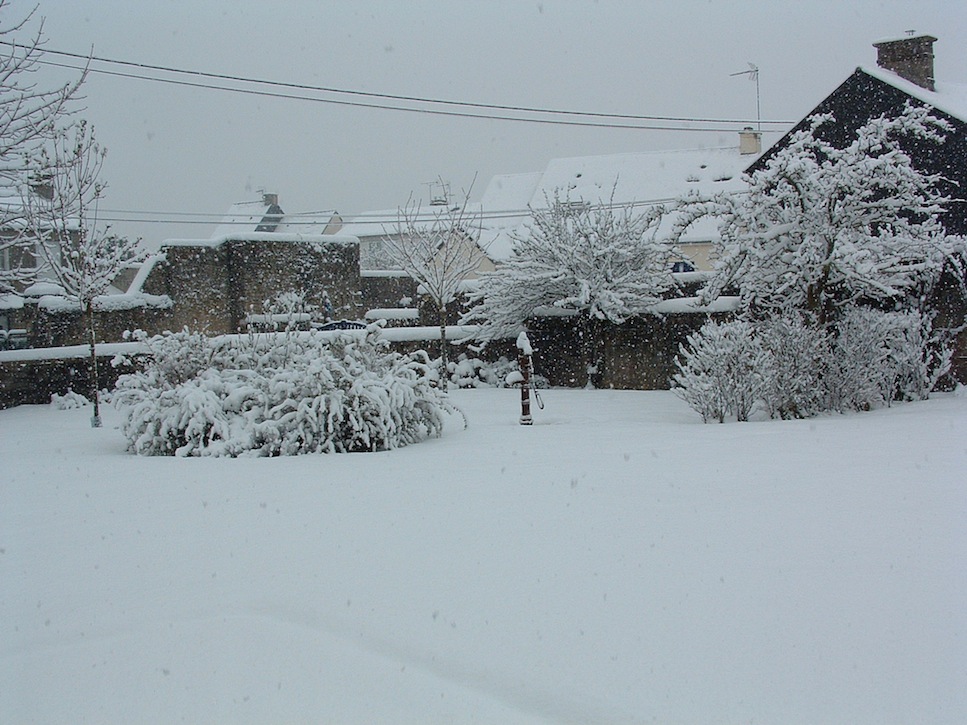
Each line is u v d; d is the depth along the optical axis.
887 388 13.79
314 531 5.45
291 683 3.38
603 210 21.33
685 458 7.80
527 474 7.22
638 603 3.91
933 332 16.33
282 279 28.25
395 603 4.09
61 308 25.28
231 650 3.70
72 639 3.89
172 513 6.19
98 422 14.51
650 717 2.96
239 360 11.37
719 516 5.36
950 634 3.44
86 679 3.50
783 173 13.93
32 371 20.27
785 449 8.18
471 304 23.45
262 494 6.79
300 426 9.64
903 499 5.66
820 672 3.19
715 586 4.06
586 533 5.08
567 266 20.44
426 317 24.02
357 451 10.00
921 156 18.28
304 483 7.23
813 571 4.21
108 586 4.55
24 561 5.08
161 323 27.16
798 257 13.85
